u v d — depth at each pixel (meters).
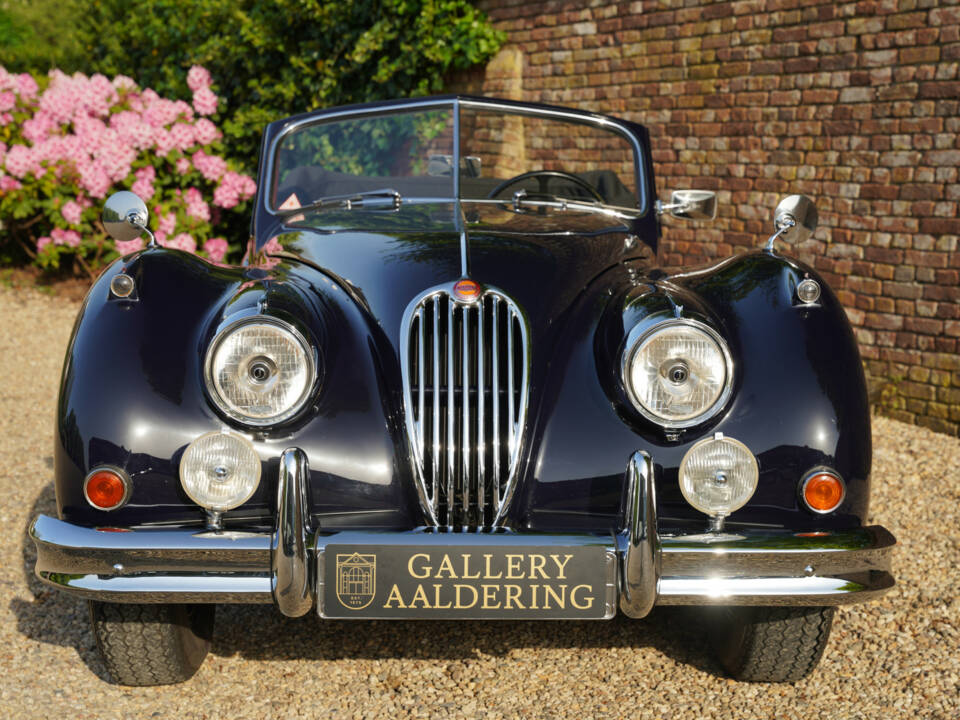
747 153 6.14
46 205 7.98
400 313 2.66
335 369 2.55
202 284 2.62
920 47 5.19
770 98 5.96
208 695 2.73
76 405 2.38
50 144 7.91
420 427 2.52
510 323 2.65
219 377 2.36
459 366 2.62
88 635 3.07
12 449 4.88
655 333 2.40
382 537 2.30
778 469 2.41
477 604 2.31
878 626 3.17
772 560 2.34
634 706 2.70
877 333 5.53
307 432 2.45
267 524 2.40
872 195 5.48
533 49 7.42
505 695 2.75
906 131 5.29
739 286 2.70
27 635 3.06
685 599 2.33
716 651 2.96
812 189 5.79
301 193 3.82
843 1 5.52
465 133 3.79
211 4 8.65
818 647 2.69
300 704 2.69
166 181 7.91
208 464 2.30
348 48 8.06
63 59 11.38
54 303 8.11
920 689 2.78
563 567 2.31
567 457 2.49
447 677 2.85
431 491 2.50
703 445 2.35
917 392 5.37
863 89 5.47
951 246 5.16
